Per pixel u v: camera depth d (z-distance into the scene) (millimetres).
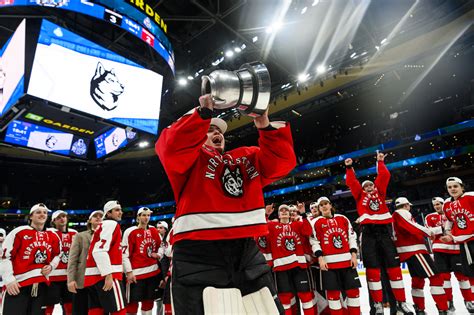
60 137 10156
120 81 8750
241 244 1424
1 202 31000
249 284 1401
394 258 5312
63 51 7742
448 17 15297
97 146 10805
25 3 7980
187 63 18375
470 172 21312
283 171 1576
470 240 5000
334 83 20766
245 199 1470
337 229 5121
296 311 5434
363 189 5805
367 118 28922
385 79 22359
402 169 24094
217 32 16562
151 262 5762
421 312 5273
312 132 32094
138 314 7195
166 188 34938
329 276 4945
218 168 1466
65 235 6297
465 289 5520
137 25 9984
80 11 8648
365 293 8117
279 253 5215
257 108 1302
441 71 22625
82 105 7891
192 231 1350
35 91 7113
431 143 23359
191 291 1307
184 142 1254
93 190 36625
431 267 5207
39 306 4379
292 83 21031
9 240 4301
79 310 4336
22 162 29766
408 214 5410
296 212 6246
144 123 9117
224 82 1173
